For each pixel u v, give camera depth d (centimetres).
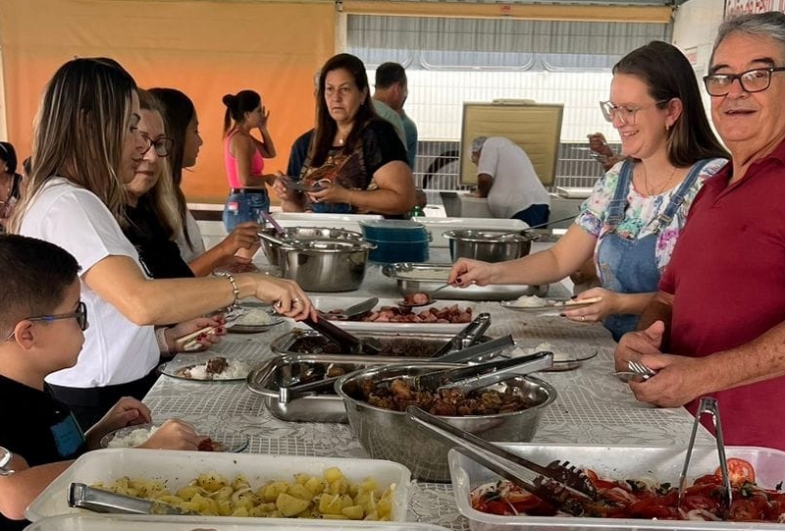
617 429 145
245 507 98
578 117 564
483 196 520
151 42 534
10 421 127
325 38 532
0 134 546
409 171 348
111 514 88
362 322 205
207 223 490
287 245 259
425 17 539
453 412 126
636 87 204
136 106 170
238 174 464
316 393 148
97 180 165
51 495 93
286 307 165
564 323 228
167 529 87
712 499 102
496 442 116
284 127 546
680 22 519
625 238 217
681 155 208
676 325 176
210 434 138
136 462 107
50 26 533
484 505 100
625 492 105
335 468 106
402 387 131
